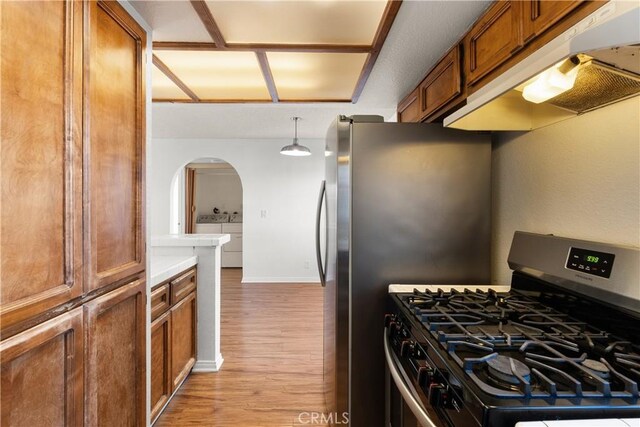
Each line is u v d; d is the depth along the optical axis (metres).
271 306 4.26
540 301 1.33
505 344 0.94
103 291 1.17
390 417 1.48
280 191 5.61
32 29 0.83
